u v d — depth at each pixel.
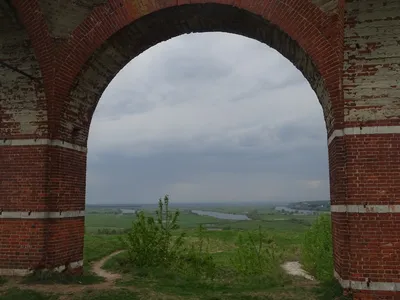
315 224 22.81
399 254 10.30
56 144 12.92
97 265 19.05
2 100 13.27
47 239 12.60
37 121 13.00
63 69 13.03
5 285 11.97
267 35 13.30
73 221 13.69
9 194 12.91
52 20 13.00
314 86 13.06
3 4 12.12
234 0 12.38
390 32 10.70
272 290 12.30
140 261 18.45
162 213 19.41
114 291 11.62
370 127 10.80
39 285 12.01
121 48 13.90
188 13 13.05
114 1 13.09
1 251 12.71
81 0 13.06
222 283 14.23
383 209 10.50
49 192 12.73
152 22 13.34
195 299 11.30
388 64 10.81
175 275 15.70
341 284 10.80
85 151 14.67
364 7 10.59
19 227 12.71
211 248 34.78
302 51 12.09
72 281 13.01
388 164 10.61
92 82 14.09
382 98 10.82
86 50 13.13
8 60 13.20
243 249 20.72
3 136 13.19
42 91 12.93
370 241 10.48
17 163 12.98
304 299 10.97
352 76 11.01
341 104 11.07
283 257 29.88
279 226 78.69
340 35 11.12
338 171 11.02
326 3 11.71
